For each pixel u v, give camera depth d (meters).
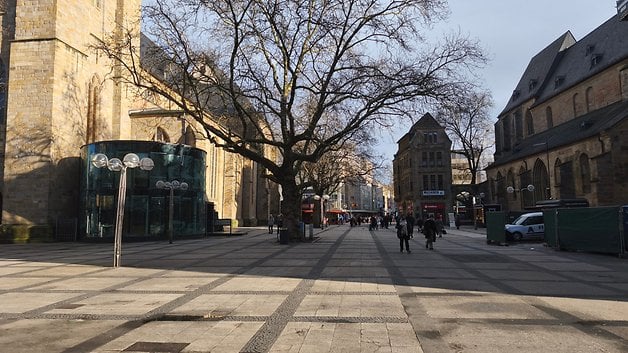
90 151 30.94
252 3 22.81
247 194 62.44
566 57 61.66
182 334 6.59
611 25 51.19
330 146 28.75
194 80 24.05
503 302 8.84
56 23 32.16
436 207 74.88
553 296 9.48
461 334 6.51
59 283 11.60
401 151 90.62
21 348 5.98
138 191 30.19
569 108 55.56
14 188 31.66
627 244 17.56
